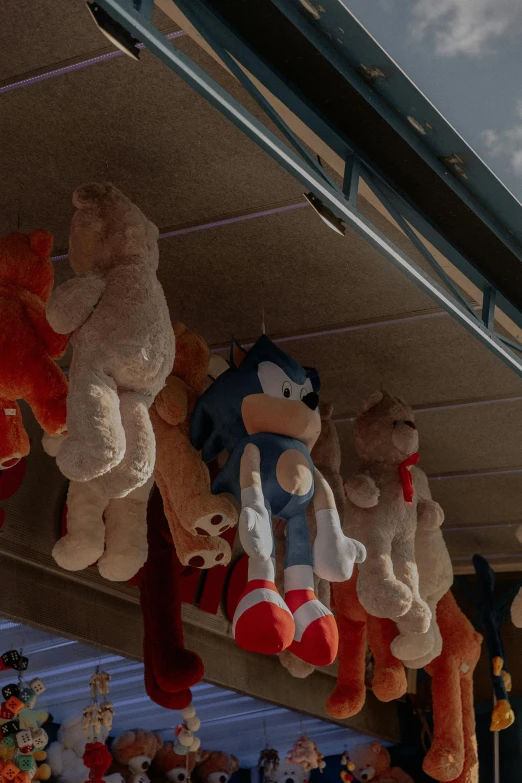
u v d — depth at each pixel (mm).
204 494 3271
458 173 2916
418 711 6586
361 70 2611
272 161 2980
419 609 3637
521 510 5359
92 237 2820
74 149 2975
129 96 2748
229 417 3230
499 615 5508
